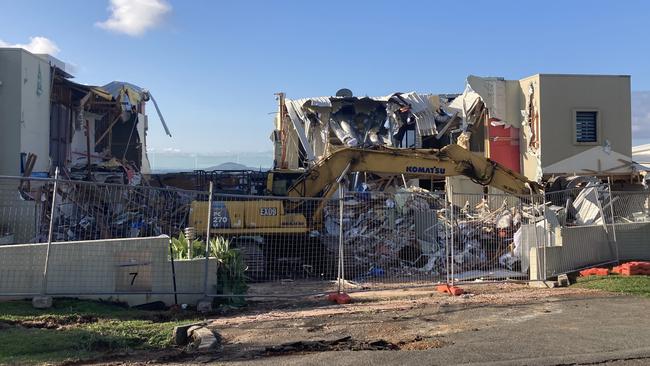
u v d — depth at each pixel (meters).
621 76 24.19
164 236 9.99
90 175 20.03
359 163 15.21
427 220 16.64
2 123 16.75
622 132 24.20
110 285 9.48
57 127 20.19
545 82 23.72
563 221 16.98
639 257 14.45
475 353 6.51
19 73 16.83
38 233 13.18
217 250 10.59
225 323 8.43
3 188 13.70
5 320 7.87
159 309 9.62
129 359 6.46
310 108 24.64
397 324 8.30
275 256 14.63
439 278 14.05
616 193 15.83
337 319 8.71
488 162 15.94
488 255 15.60
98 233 14.28
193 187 21.69
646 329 7.75
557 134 23.75
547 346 6.81
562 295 10.84
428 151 15.66
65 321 8.04
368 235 16.02
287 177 16.84
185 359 6.43
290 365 6.09
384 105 25.08
